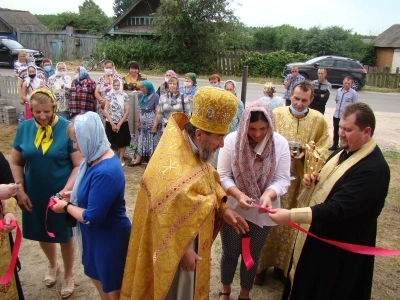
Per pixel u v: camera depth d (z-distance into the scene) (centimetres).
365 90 2133
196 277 224
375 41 3256
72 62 2714
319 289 251
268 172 265
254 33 3466
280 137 275
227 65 2520
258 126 251
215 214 245
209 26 2400
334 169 243
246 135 253
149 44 2492
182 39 2442
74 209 232
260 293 337
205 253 223
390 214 529
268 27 3516
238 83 2141
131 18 2903
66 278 324
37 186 289
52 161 285
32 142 285
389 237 461
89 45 2862
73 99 701
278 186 266
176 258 205
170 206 203
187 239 205
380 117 1315
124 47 2488
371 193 221
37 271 359
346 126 226
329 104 1505
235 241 290
